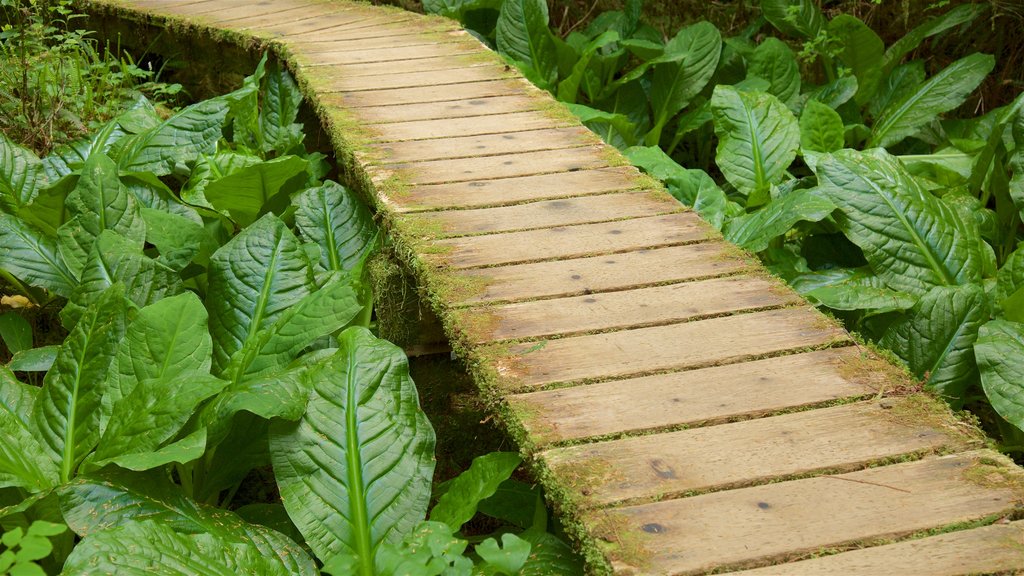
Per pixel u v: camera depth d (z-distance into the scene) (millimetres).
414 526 2105
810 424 2143
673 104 5840
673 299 2715
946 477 1948
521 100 4570
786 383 2303
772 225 3566
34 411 2553
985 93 6348
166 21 6391
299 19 6418
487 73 5039
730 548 1777
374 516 2293
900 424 2131
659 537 1812
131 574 1865
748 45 5980
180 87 5695
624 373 2357
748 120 4676
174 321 2631
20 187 3965
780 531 1817
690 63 5828
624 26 6621
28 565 1604
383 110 4410
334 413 2445
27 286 3967
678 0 7262
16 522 2438
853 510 1866
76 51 5473
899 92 5891
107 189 3455
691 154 6305
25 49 5125
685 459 2037
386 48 5570
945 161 4988
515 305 2686
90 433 2492
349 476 2344
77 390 2566
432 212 3287
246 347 2723
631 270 2883
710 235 3107
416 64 5219
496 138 4043
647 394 2273
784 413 2189
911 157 5094
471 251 3002
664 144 6328
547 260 2951
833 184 3668
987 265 3754
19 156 4023
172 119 4180
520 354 2449
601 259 2957
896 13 6707
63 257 3318
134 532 1958
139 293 3041
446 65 5195
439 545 1926
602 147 3926
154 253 4066
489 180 3578
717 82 6344
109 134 4414
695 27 5914
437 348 3594
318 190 3861
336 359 2559
